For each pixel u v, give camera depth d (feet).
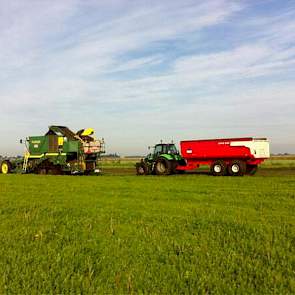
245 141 100.27
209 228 34.55
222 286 20.61
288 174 106.11
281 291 19.86
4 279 21.34
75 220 38.65
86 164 113.70
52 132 116.47
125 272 22.80
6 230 34.14
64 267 23.53
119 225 35.70
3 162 125.29
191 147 105.91
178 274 22.21
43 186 73.77
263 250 26.84
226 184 73.97
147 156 110.01
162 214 41.16
